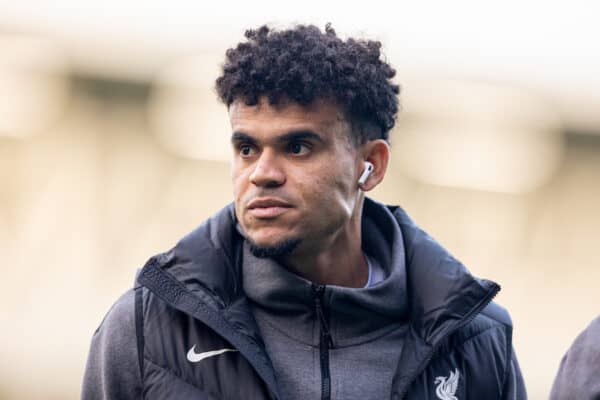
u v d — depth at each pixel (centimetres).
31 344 2519
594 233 3256
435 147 3238
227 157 2964
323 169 739
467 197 3175
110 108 3094
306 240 744
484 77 3566
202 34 3375
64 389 2370
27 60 3117
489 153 3291
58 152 2959
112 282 2788
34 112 3023
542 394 2514
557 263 3178
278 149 733
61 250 2825
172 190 2939
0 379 2370
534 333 2880
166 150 3005
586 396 783
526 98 3500
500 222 3175
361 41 789
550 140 3403
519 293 3031
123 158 2986
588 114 3516
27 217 2856
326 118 741
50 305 2706
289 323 770
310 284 760
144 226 2886
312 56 737
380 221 832
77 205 2902
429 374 766
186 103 3083
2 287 2719
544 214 3256
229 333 733
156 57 3234
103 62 3181
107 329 770
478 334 795
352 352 770
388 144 805
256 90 729
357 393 756
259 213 729
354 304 767
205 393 732
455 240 3091
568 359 807
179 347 746
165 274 756
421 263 798
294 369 758
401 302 788
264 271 767
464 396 772
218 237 777
